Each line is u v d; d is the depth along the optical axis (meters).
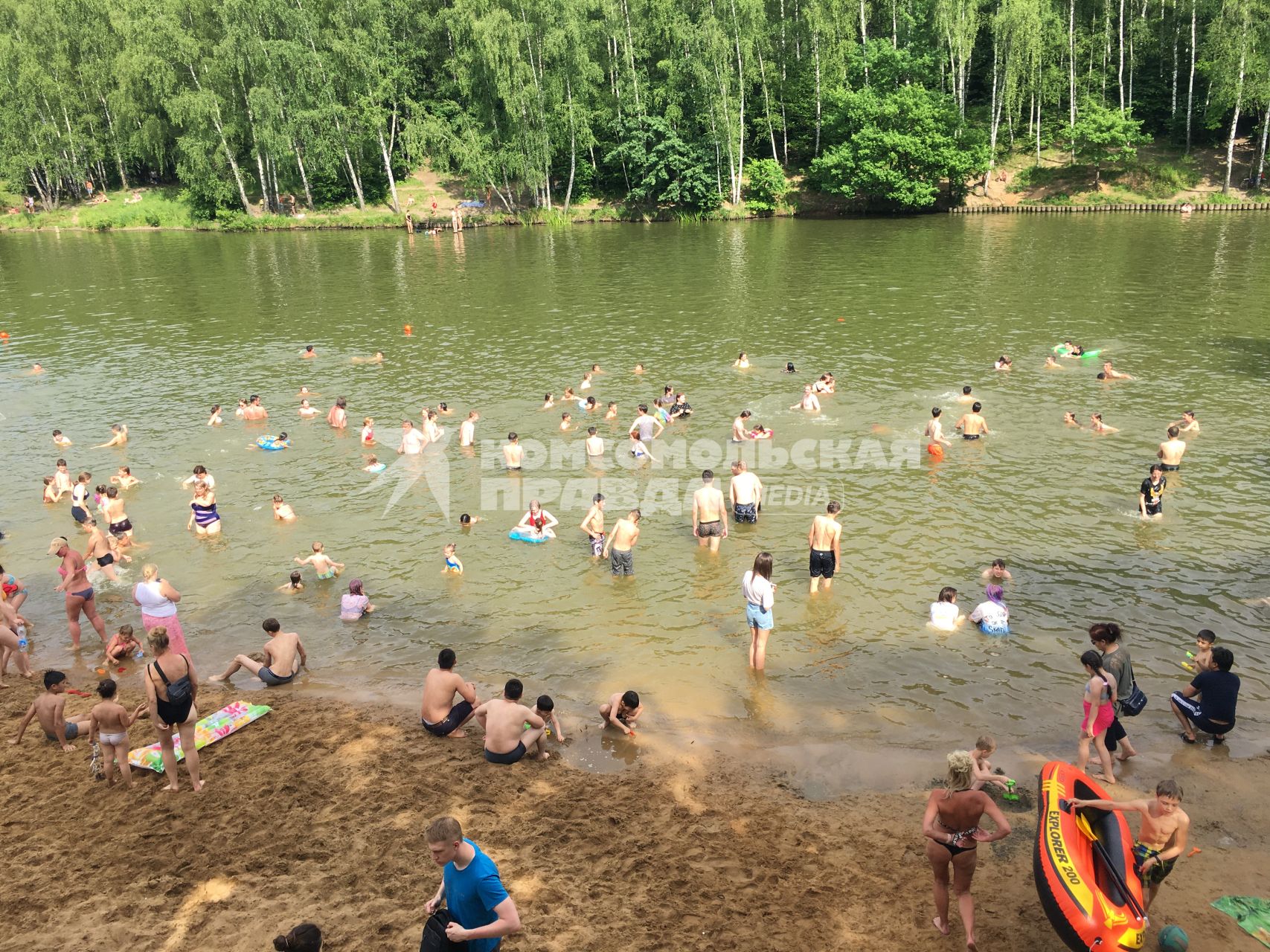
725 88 67.06
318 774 10.80
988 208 67.00
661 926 8.18
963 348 30.45
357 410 26.20
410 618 14.96
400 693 12.84
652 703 12.40
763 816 9.93
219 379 29.72
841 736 11.51
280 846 9.41
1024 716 11.80
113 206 78.31
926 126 65.62
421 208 74.50
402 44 77.56
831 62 70.81
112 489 17.64
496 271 49.50
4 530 18.81
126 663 14.08
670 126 70.81
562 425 24.06
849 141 68.19
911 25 73.50
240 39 67.88
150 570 14.02
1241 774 10.44
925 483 19.70
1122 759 10.79
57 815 10.05
